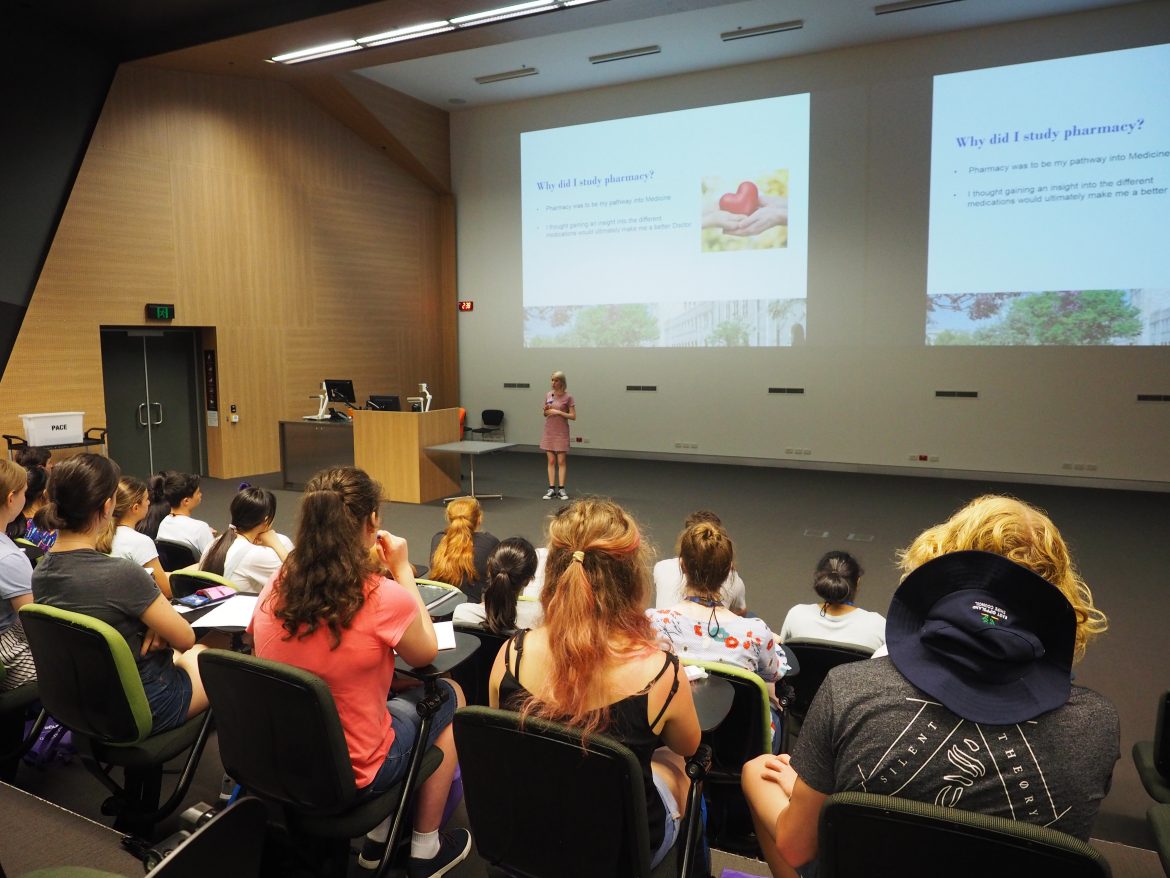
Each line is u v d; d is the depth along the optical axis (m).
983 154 8.34
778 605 4.77
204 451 9.10
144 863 1.95
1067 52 7.89
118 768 2.60
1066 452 8.34
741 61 9.23
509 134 10.86
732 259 9.70
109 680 1.88
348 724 1.73
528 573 2.52
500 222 11.11
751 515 7.13
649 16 6.19
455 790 2.23
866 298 9.05
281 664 1.63
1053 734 1.05
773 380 9.64
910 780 1.08
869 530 6.55
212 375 8.88
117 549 2.81
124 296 7.86
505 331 11.27
